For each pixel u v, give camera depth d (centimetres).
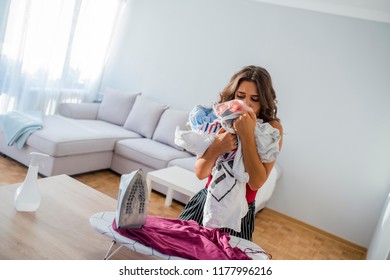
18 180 313
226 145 117
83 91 480
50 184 188
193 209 140
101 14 460
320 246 353
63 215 156
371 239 356
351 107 370
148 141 409
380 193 363
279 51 396
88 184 347
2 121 351
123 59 495
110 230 118
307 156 390
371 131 363
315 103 384
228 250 115
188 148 122
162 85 467
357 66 365
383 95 357
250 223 130
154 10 467
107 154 382
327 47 376
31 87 404
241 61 416
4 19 359
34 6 377
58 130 347
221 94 127
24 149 337
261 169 114
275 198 407
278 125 123
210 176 133
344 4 361
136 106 443
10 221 141
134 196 119
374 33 358
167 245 117
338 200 380
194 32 442
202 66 439
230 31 420
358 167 370
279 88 399
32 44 389
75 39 439
